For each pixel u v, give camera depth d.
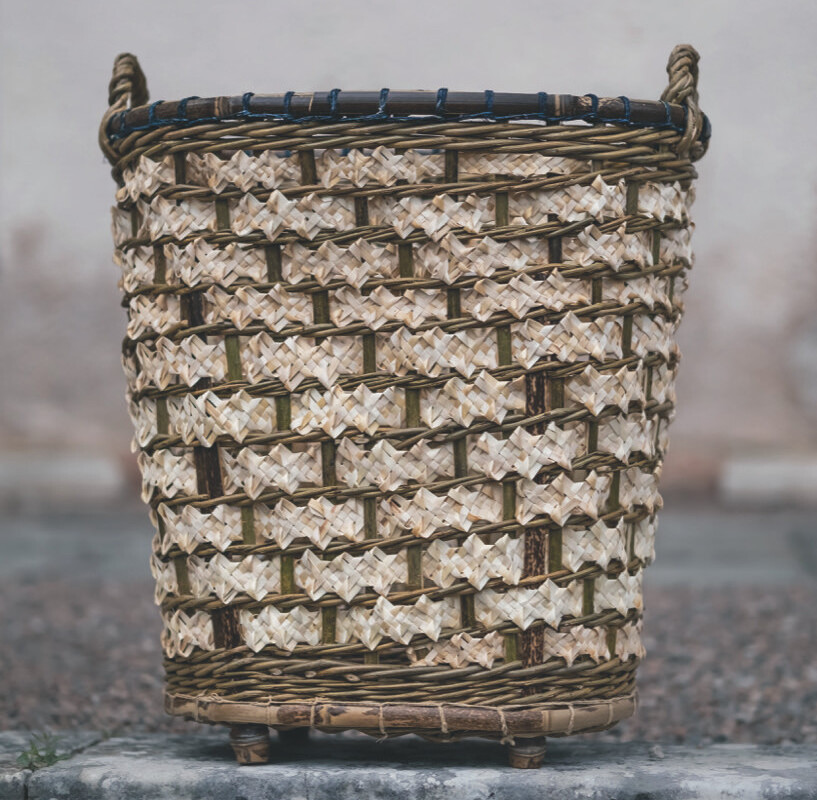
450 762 2.08
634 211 2.03
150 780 2.05
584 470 2.02
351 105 1.98
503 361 2.00
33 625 3.24
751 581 3.97
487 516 2.01
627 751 2.16
